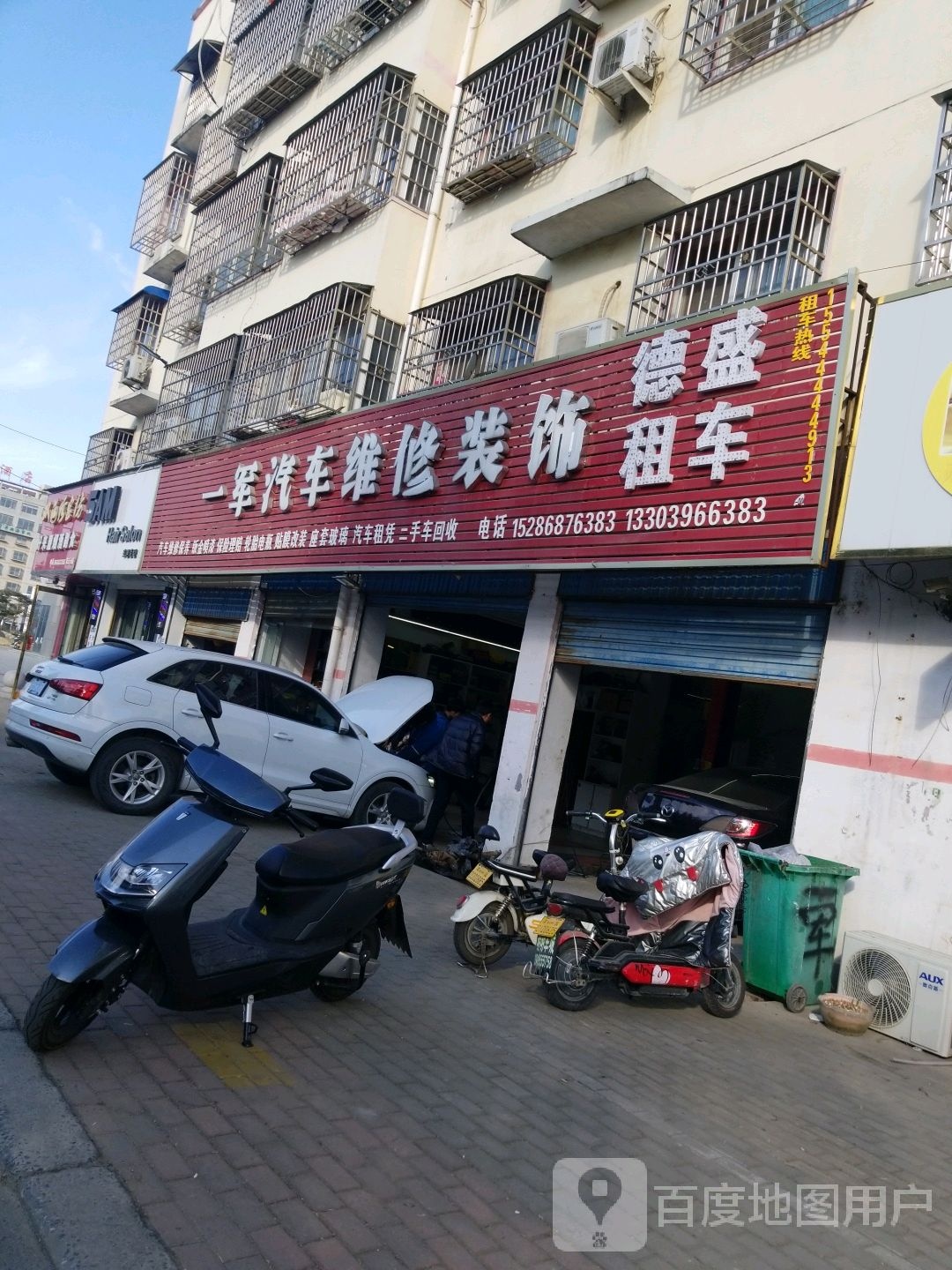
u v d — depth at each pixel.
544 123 10.45
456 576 10.34
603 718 13.28
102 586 21.81
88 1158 2.85
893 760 6.06
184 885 3.61
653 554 7.04
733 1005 5.61
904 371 5.64
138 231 21.97
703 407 6.90
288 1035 4.16
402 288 12.48
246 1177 2.92
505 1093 3.92
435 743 10.37
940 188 6.52
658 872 5.50
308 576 13.18
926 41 7.06
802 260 7.06
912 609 6.16
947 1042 5.36
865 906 6.04
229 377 15.22
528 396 8.64
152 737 8.02
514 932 5.73
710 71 8.73
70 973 3.40
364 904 4.43
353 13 13.96
